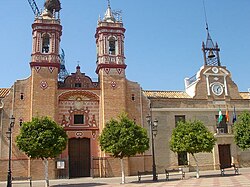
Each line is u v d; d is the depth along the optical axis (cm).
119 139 2697
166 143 3659
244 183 2130
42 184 2817
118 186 2386
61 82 3628
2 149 3216
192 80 4150
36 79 3397
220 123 3909
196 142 2922
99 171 3369
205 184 2208
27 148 2497
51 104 3369
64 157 3362
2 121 3278
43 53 3491
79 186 2522
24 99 3388
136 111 3634
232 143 3841
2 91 3622
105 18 3875
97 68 3728
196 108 3841
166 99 3784
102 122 3459
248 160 3881
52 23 3600
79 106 3550
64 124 3466
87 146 3497
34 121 2600
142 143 2767
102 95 3531
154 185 2312
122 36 3784
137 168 3494
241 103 4031
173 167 3622
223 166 3781
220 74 4056
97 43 3878
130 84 3697
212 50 4181
